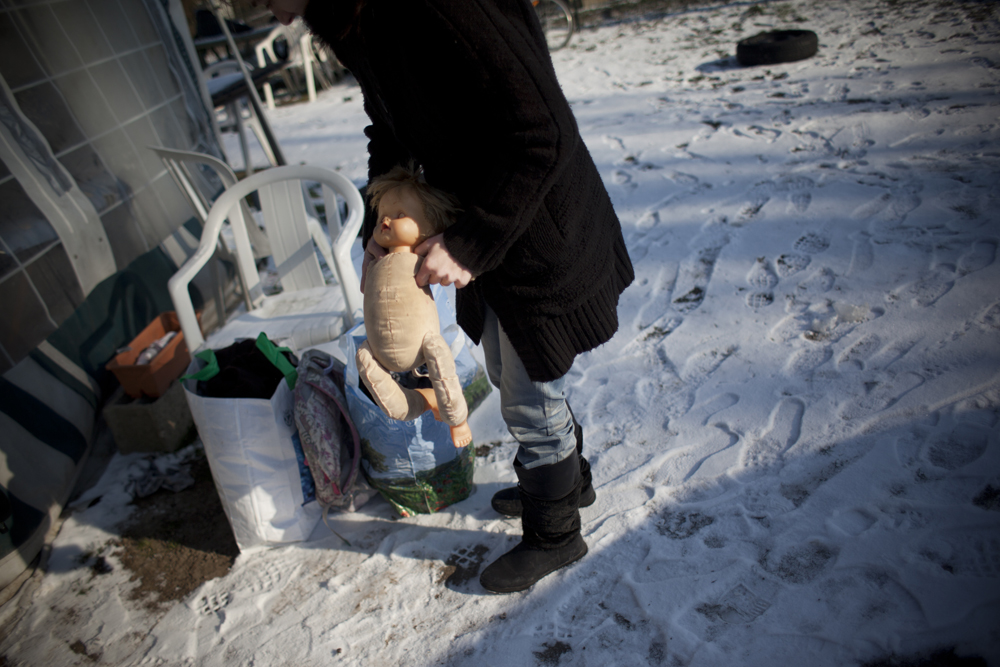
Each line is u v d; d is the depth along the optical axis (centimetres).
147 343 280
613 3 984
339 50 121
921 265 254
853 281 260
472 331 158
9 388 232
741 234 319
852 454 184
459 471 204
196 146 368
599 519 190
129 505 240
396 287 123
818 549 162
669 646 151
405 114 117
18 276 244
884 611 143
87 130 288
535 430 153
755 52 579
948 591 143
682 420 219
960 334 213
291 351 224
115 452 267
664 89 584
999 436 174
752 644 146
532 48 107
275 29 824
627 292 302
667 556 173
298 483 205
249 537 207
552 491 162
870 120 405
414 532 203
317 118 758
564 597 170
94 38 298
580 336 137
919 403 192
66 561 221
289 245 284
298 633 179
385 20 105
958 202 287
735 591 159
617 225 144
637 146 462
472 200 116
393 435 191
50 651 191
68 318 264
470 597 177
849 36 605
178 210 338
